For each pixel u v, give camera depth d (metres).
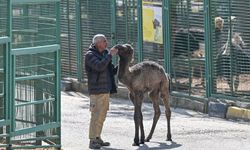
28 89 19.50
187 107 28.52
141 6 30.34
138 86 21.19
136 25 30.67
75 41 33.81
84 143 21.69
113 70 20.84
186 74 28.70
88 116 26.81
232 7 26.61
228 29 26.83
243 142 21.72
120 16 31.38
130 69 21.05
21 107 19.42
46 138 19.98
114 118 26.36
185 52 28.64
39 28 19.47
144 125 24.69
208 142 21.73
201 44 27.97
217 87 27.50
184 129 23.88
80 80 33.66
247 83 26.56
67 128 24.34
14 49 18.89
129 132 23.50
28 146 19.56
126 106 29.28
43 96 19.86
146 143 21.61
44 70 19.73
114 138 22.41
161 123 25.12
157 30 29.69
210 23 27.42
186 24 28.50
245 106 26.36
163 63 29.59
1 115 18.92
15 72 19.03
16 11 18.92
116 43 31.69
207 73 27.67
